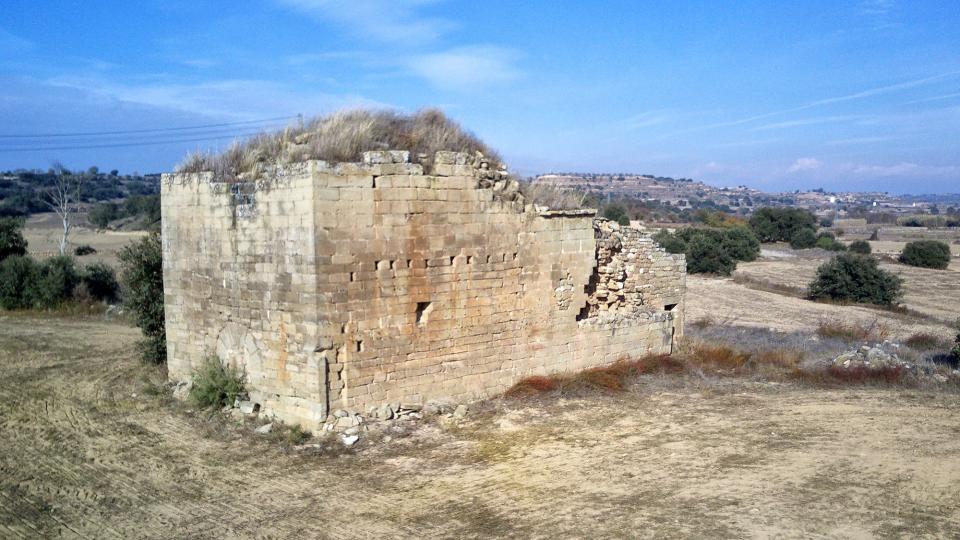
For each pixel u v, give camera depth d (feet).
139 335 86.74
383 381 49.57
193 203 54.65
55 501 38.01
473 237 54.03
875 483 40.40
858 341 101.09
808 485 39.99
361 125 50.93
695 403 58.34
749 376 69.56
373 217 48.06
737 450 46.03
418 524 34.94
